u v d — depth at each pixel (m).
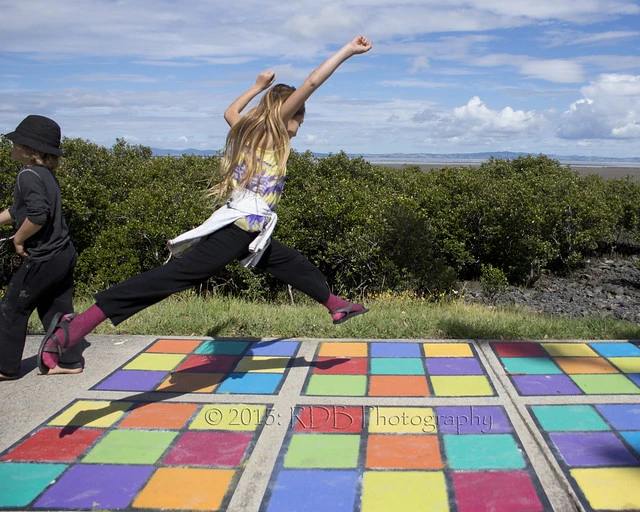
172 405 3.79
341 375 4.25
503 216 12.84
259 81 3.70
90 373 4.35
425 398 3.85
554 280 13.32
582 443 3.24
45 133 3.77
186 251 3.25
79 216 9.75
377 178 13.71
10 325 4.05
